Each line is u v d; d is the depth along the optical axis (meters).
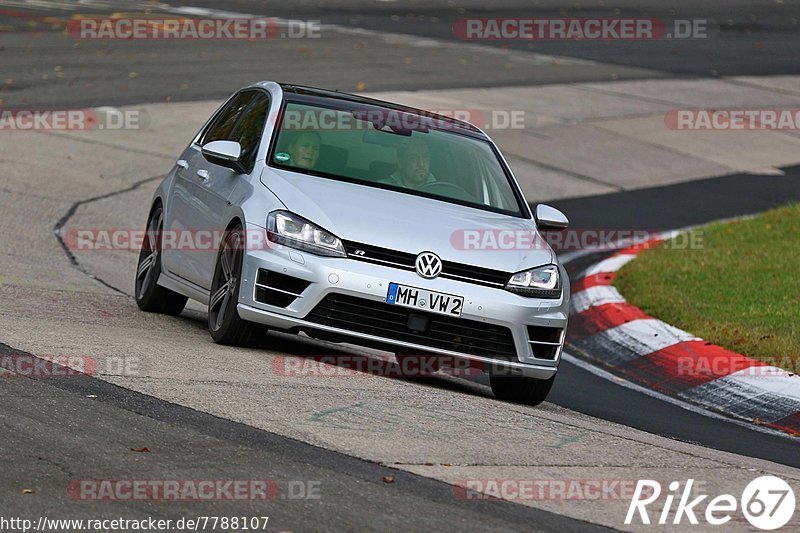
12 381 23.81
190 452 20.66
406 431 23.66
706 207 68.94
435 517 18.70
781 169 81.25
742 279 47.38
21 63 85.00
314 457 21.14
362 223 28.97
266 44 104.38
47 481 18.59
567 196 68.44
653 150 81.81
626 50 118.31
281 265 28.50
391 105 35.38
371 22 123.69
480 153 33.94
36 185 56.06
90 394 23.50
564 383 35.44
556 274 30.36
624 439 25.83
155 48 97.25
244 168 31.66
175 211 34.78
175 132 69.88
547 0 145.00
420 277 28.58
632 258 52.81
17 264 41.53
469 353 29.00
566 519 19.48
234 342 30.27
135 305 37.31
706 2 150.25
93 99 75.31
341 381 27.58
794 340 38.12
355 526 17.92
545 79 99.88
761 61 118.12
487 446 23.41
